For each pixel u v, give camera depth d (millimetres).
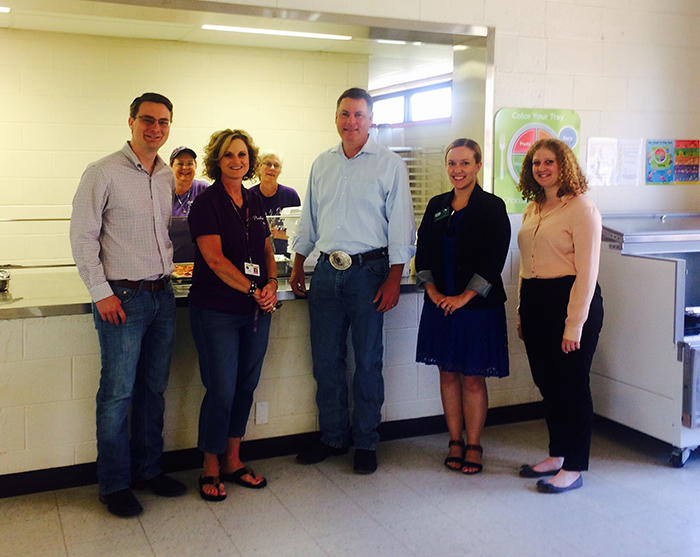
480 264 2859
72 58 4762
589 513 2666
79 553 2357
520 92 3551
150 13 2922
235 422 2900
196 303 2701
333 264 2979
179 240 3350
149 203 2574
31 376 2738
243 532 2510
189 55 5047
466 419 3074
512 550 2387
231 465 2938
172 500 2770
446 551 2381
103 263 2541
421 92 6137
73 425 2832
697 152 4027
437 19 3324
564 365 2789
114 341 2557
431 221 3004
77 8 2842
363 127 2922
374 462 3070
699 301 3547
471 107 3631
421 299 3459
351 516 2639
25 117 4715
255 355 2832
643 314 3219
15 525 2543
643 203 3928
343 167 2984
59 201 4867
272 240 3512
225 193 2695
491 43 3449
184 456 3066
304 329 3234
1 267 3395
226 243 2682
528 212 2951
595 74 3713
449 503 2752
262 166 4664
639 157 3879
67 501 2744
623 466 3139
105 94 4879
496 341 2920
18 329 2697
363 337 3004
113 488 2635
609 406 3459
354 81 5520
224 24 3127
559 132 3648
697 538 2475
